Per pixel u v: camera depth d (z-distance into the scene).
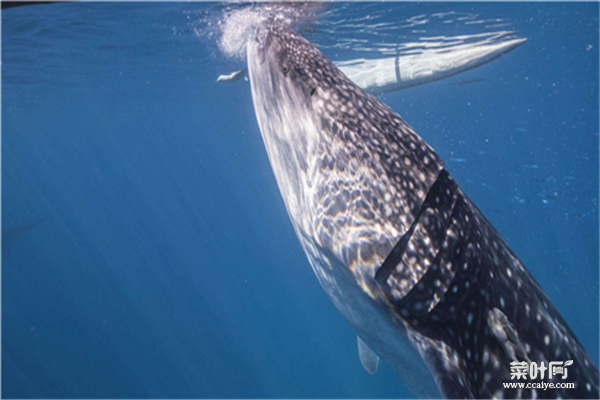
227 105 31.73
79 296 45.44
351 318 2.34
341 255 1.93
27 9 10.53
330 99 2.17
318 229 2.09
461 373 1.59
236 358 32.38
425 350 1.62
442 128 37.44
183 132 50.59
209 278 49.06
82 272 57.06
